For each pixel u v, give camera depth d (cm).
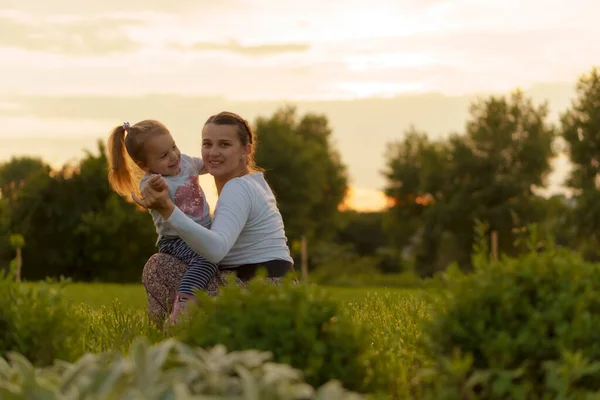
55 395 246
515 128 5494
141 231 4366
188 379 261
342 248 6369
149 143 518
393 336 432
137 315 547
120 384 250
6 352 312
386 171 6644
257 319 310
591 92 4766
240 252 502
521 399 271
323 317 315
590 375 284
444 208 5512
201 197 533
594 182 4772
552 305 294
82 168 4434
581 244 4753
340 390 253
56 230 4388
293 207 6025
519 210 5322
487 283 303
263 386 246
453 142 5600
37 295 327
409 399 322
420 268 6081
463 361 286
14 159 6912
